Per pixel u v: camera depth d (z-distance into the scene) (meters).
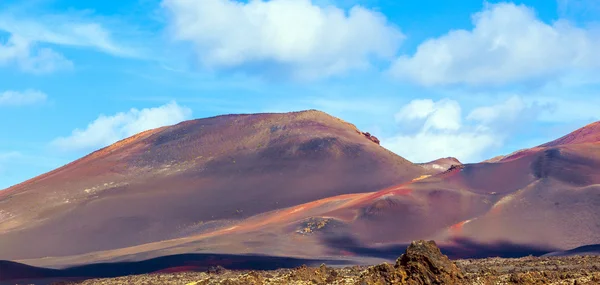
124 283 85.75
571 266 73.62
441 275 37.97
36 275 143.75
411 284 37.53
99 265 155.50
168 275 99.75
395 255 153.75
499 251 155.75
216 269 108.19
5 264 144.62
